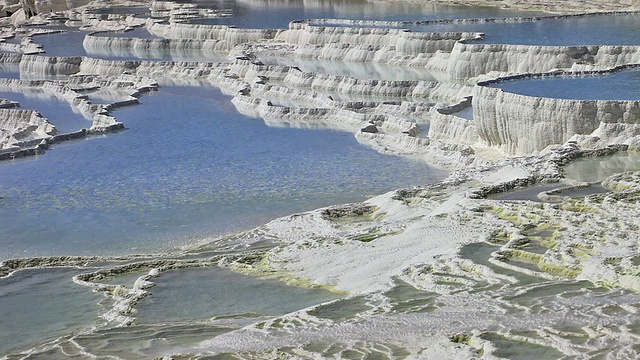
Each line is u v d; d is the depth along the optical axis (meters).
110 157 33.47
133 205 26.94
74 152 34.75
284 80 46.41
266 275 18.45
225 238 23.09
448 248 17.69
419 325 13.31
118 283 19.41
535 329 12.47
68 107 44.81
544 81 30.61
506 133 28.67
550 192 20.91
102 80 49.62
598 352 11.46
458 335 12.66
